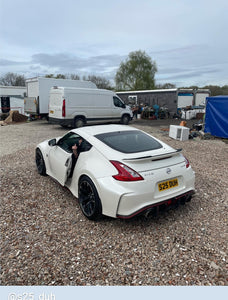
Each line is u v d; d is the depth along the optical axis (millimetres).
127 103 25203
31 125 14523
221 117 9977
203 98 23062
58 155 4031
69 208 3533
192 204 3678
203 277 2221
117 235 2859
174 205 3100
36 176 4820
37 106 13875
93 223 3121
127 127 4113
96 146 3270
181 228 3016
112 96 13133
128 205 2738
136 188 2738
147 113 19859
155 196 2875
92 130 3791
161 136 10375
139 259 2451
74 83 14891
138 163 2877
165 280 2186
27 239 2771
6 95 22500
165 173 2963
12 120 16344
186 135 9438
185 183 3193
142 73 43250
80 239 2779
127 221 3176
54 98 11758
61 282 2160
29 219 3209
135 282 2162
